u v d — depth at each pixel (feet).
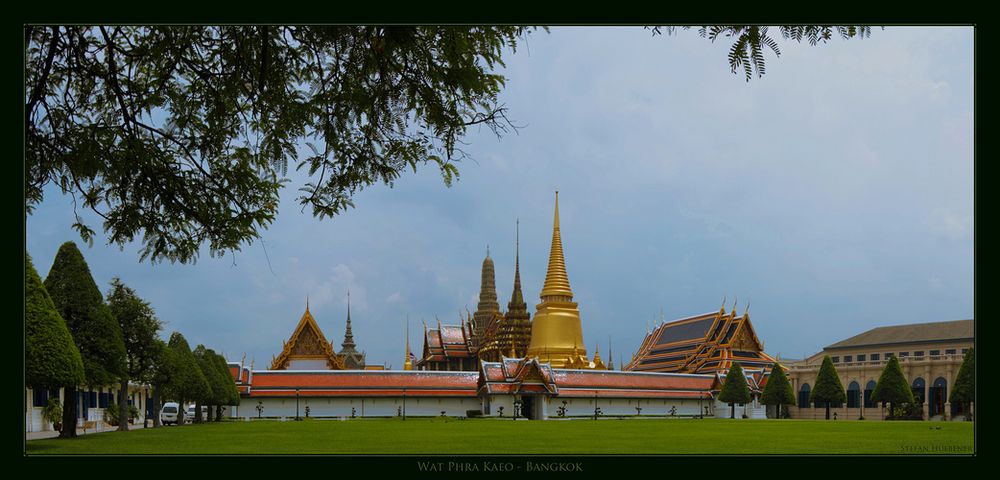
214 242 44.88
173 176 42.34
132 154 39.83
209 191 43.52
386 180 39.63
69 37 38.37
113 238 43.39
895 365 264.72
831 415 331.77
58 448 105.40
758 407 332.39
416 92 35.32
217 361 248.11
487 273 508.53
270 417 287.07
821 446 116.26
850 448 112.57
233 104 39.83
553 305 359.66
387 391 297.12
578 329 360.28
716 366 350.02
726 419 298.35
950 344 323.37
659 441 127.34
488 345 403.13
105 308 130.00
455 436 142.61
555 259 367.45
